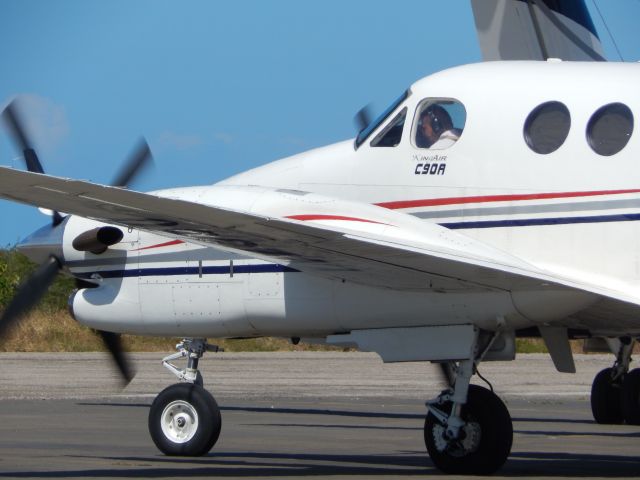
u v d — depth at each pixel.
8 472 35.50
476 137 34.69
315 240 31.23
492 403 34.84
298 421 57.41
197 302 38.00
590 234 33.12
